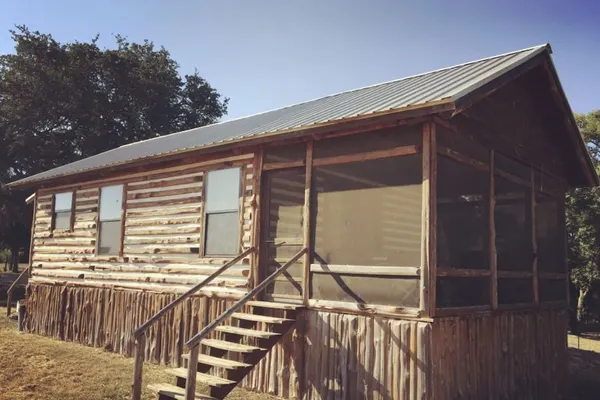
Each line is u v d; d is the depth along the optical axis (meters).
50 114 31.14
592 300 21.92
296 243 8.84
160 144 14.96
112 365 10.54
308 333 8.27
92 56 32.94
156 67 36.34
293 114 11.64
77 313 13.43
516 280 9.45
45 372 9.68
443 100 6.55
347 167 8.23
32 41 31.86
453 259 7.61
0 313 18.64
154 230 11.81
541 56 9.20
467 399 7.55
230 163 10.24
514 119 9.66
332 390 7.83
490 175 8.73
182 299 8.19
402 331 7.19
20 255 55.03
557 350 10.98
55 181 14.81
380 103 8.31
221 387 7.16
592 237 19.34
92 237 13.46
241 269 9.70
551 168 11.35
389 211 7.64
